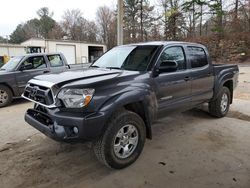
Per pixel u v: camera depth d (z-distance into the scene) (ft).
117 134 10.56
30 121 11.48
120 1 26.63
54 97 9.93
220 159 11.82
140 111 11.69
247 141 13.93
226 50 94.12
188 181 10.03
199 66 15.62
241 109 20.51
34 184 9.96
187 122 17.43
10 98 24.03
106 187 9.72
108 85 10.28
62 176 10.52
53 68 26.91
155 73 12.27
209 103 17.94
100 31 197.88
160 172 10.73
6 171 10.91
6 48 86.89
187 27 120.16
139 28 142.51
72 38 205.05
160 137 14.71
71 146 13.39
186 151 12.74
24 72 24.80
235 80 19.29
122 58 13.79
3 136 15.15
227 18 100.94
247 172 10.64
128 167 11.18
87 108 9.58
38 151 12.89
